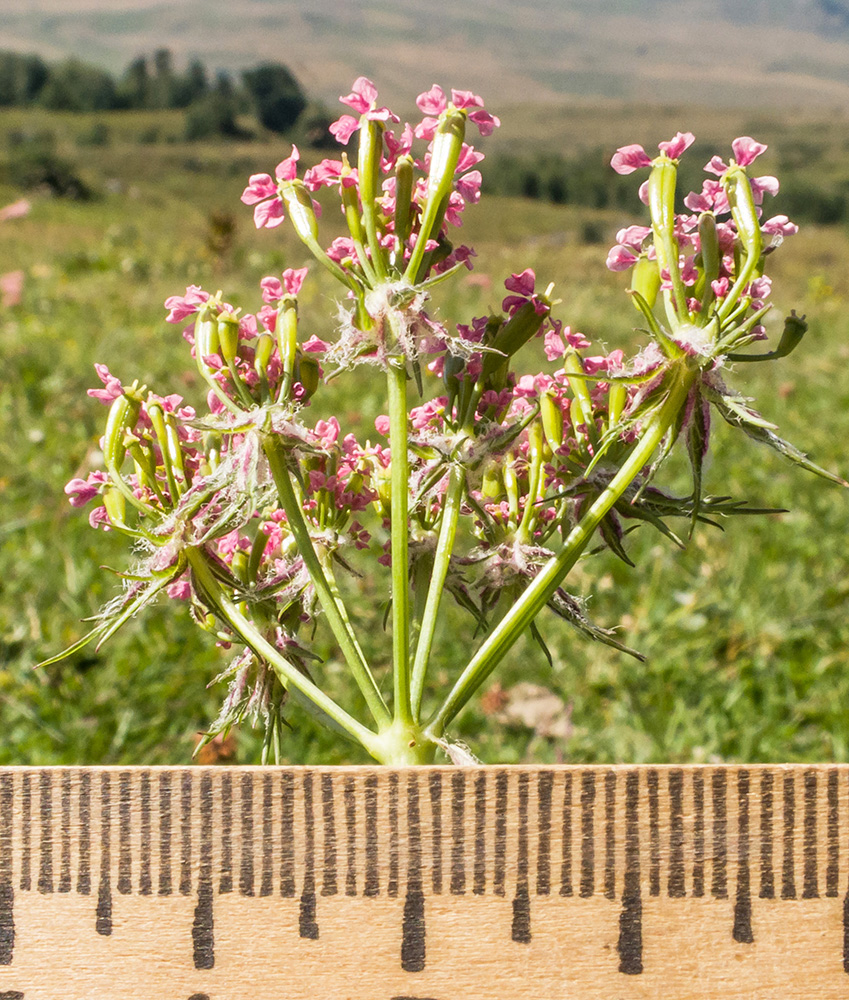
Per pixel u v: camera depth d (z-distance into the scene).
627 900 0.07
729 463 0.34
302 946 0.07
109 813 0.07
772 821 0.07
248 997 0.07
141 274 0.87
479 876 0.07
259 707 0.09
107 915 0.07
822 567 0.27
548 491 0.09
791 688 0.21
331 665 0.21
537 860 0.07
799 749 0.20
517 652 0.22
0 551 0.27
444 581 0.08
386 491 0.09
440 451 0.08
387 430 0.09
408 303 0.08
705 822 0.07
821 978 0.07
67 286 0.76
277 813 0.07
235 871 0.07
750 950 0.07
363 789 0.07
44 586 0.24
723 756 0.19
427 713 0.20
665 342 0.07
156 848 0.07
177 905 0.07
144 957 0.07
